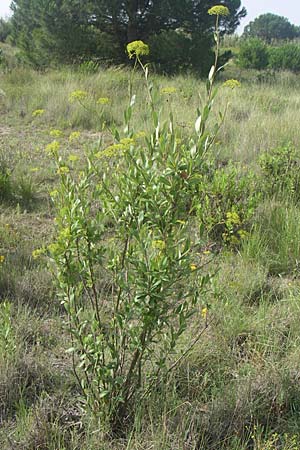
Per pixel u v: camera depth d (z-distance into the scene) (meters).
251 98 9.95
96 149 2.23
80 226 2.09
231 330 3.02
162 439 2.17
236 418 2.38
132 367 2.26
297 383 2.62
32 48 16.09
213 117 7.56
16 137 7.86
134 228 2.10
